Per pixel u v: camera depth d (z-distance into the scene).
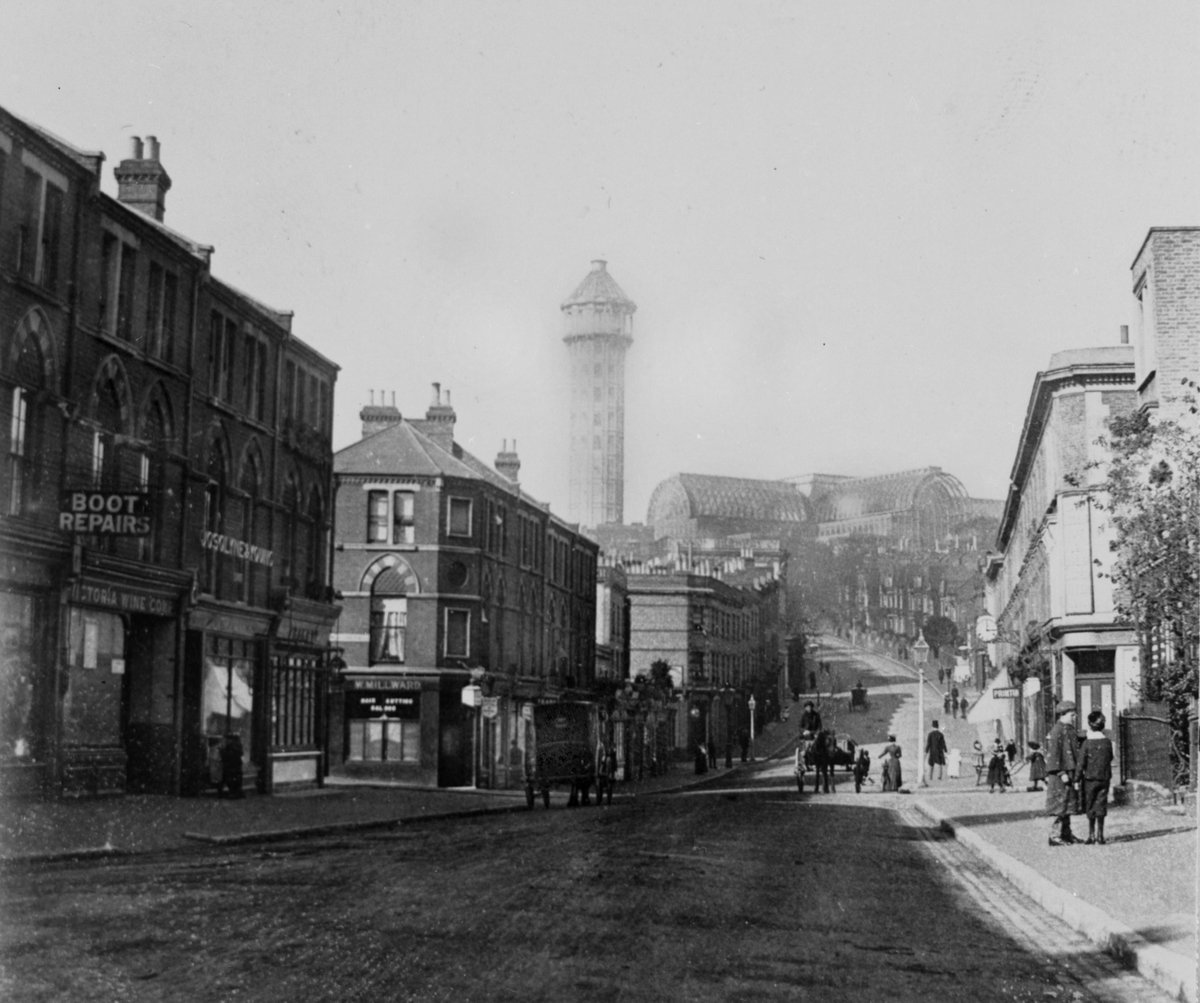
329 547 40.97
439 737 51.00
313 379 39.59
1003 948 11.68
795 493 167.25
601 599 80.12
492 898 13.28
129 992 8.50
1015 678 58.50
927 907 14.11
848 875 16.81
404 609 51.53
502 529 56.41
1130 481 24.42
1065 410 44.78
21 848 17.33
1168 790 26.47
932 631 133.00
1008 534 75.12
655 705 73.56
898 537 152.38
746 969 10.04
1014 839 21.50
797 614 139.38
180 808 26.39
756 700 104.50
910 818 30.08
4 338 22.92
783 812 30.55
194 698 30.55
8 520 22.42
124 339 27.56
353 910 12.18
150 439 29.03
